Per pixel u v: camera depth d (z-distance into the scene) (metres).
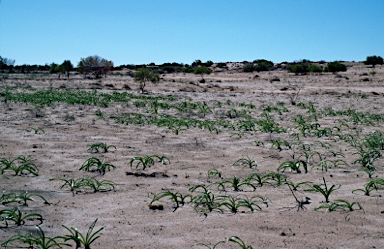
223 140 8.64
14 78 34.69
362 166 6.45
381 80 34.00
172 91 25.17
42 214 4.05
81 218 3.98
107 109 14.16
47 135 8.52
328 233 3.69
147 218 4.02
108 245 3.38
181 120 11.39
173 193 4.82
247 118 12.88
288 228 3.79
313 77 40.59
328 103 19.00
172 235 3.61
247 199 4.70
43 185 5.05
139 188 5.06
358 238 3.58
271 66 64.00
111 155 6.83
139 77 24.56
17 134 8.48
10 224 3.77
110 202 4.49
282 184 5.36
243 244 3.35
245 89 27.94
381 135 9.62
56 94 19.36
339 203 4.53
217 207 4.39
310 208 4.38
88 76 41.94
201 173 5.89
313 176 5.82
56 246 3.33
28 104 14.60
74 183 4.97
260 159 6.89
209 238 3.55
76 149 7.24
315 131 10.26
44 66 65.06
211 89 27.62
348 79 36.34
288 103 18.77
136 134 9.09
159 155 6.96
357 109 16.64
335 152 7.57
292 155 7.23
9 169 5.71
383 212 4.24
